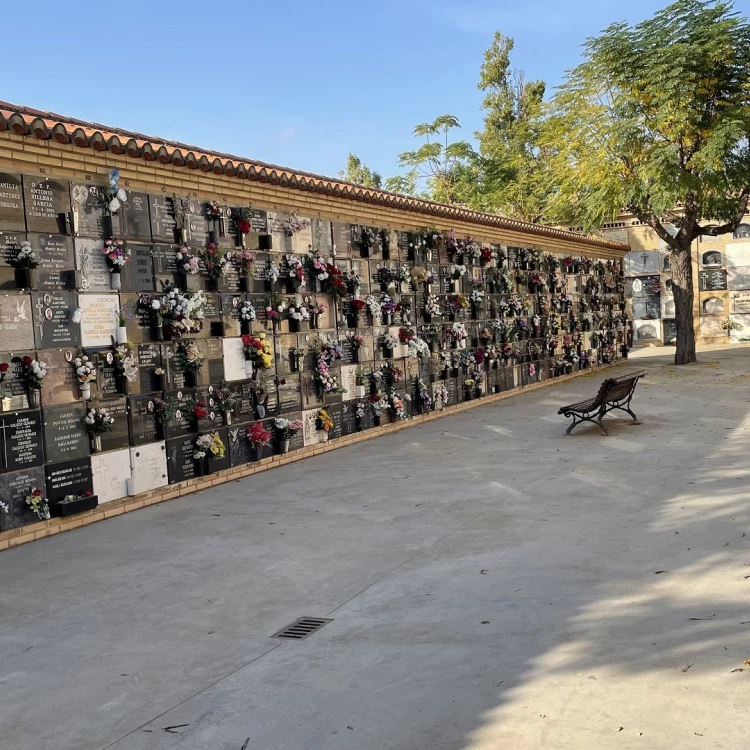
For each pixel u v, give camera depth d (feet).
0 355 21.67
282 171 32.07
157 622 15.61
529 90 110.22
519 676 12.16
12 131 21.56
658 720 10.53
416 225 44.01
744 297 97.35
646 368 71.67
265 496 26.84
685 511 21.74
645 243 102.01
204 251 28.76
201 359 28.55
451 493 25.59
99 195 24.80
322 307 35.29
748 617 13.87
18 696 12.66
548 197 88.07
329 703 11.75
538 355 59.98
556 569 17.37
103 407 24.79
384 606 15.78
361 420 38.47
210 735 11.05
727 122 60.44
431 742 10.44
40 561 20.34
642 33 64.08
